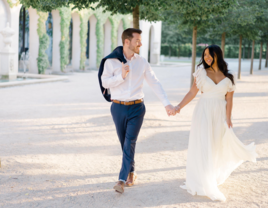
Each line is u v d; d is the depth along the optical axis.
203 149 3.54
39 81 15.79
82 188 3.67
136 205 3.25
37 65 20.33
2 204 3.22
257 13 11.82
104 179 3.98
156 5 7.08
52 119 7.66
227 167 3.91
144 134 6.41
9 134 6.16
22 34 25.45
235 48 57.38
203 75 3.59
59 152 5.14
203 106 3.64
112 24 27.89
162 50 56.62
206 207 3.19
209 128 3.57
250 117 8.42
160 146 5.60
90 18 26.64
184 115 8.54
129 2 6.80
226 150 3.78
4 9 17.89
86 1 7.01
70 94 12.29
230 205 3.24
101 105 9.92
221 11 8.47
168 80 19.25
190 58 55.91
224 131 3.69
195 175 3.57
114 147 5.54
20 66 23.31
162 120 7.67
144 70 3.69
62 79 17.38
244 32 16.34
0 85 13.42
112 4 7.09
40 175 4.05
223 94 3.64
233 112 9.12
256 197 3.44
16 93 12.02
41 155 4.93
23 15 24.48
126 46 3.58
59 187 3.69
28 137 5.99
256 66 37.28
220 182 3.78
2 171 4.14
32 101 10.34
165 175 4.16
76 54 24.55
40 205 3.23
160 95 3.76
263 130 6.88
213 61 3.56
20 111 8.56
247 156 3.74
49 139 5.92
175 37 50.53
